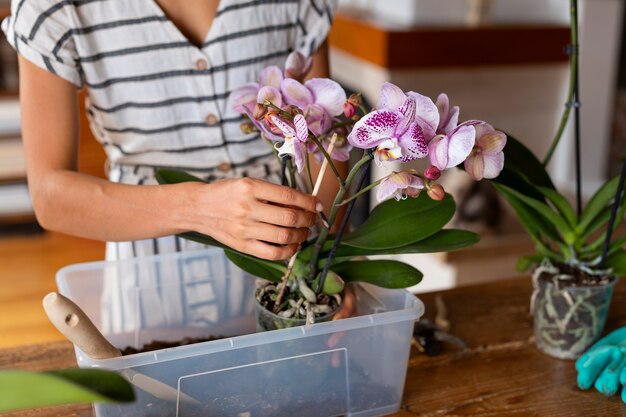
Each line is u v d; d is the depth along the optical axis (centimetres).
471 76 308
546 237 138
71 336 109
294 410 120
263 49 149
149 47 142
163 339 134
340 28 326
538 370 133
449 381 130
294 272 122
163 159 151
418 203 125
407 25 301
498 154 113
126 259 134
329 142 119
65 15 134
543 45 302
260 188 114
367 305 133
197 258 137
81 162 342
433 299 152
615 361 128
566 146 320
